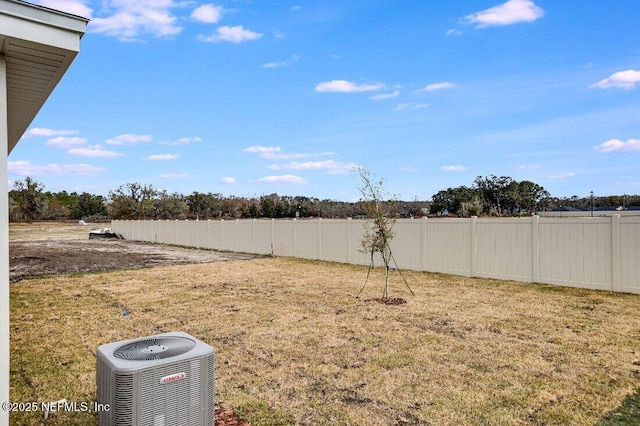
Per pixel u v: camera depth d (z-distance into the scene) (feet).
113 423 8.14
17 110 16.19
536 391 13.01
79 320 22.48
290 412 11.78
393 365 15.37
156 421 8.31
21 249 72.79
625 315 22.41
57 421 11.40
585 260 29.43
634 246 27.12
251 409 11.98
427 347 17.37
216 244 74.38
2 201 10.23
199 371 8.93
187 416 8.73
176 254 64.03
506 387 13.34
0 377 10.00
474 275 35.86
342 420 11.28
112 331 20.27
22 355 16.84
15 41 9.78
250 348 17.49
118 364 8.18
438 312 23.53
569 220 30.17
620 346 17.33
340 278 37.09
